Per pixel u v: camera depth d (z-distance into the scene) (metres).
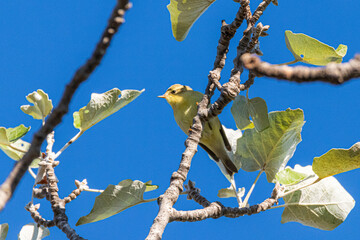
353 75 2.28
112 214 6.37
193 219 5.62
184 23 7.74
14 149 7.07
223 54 6.58
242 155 7.62
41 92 7.14
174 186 5.38
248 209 6.47
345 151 6.18
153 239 4.75
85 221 6.31
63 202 6.48
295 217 7.21
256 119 6.84
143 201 6.27
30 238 6.82
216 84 6.21
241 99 6.97
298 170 7.47
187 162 5.59
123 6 3.03
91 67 3.21
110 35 3.10
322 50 6.23
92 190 6.96
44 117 7.20
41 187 6.97
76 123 7.46
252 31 6.14
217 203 6.11
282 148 7.47
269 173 7.48
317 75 2.33
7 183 3.24
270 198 6.86
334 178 7.27
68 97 3.34
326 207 7.09
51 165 6.64
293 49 6.41
